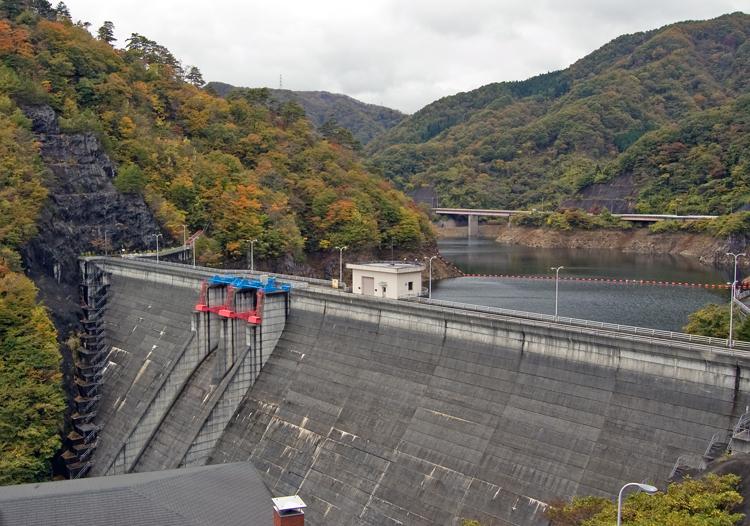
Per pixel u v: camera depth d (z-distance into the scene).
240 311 95.69
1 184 130.88
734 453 48.09
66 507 54.09
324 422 79.44
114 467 94.19
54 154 153.50
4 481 86.50
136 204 164.00
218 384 93.44
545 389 64.06
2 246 121.12
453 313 73.75
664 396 56.59
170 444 92.00
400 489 67.38
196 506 56.03
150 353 112.00
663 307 192.50
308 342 89.69
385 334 81.25
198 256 175.50
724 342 62.16
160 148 192.38
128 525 52.81
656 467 53.97
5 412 91.50
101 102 187.12
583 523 44.41
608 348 60.97
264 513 57.19
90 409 113.50
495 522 59.12
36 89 157.62
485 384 68.69
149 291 124.50
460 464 64.94
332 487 72.75
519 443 62.56
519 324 67.44
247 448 84.88
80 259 141.50
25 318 104.81
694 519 38.97
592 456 57.66
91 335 127.00
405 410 73.25
